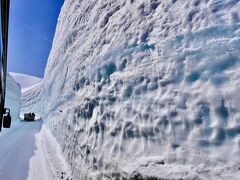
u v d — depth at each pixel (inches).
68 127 286.2
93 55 252.4
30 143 400.2
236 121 89.0
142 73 152.7
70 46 439.2
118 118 160.1
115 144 152.2
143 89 146.3
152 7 177.0
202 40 118.8
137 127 138.1
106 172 149.3
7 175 210.8
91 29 310.8
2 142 372.8
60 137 338.3
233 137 87.8
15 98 1513.3
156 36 155.3
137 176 114.7
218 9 117.5
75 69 319.3
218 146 90.8
